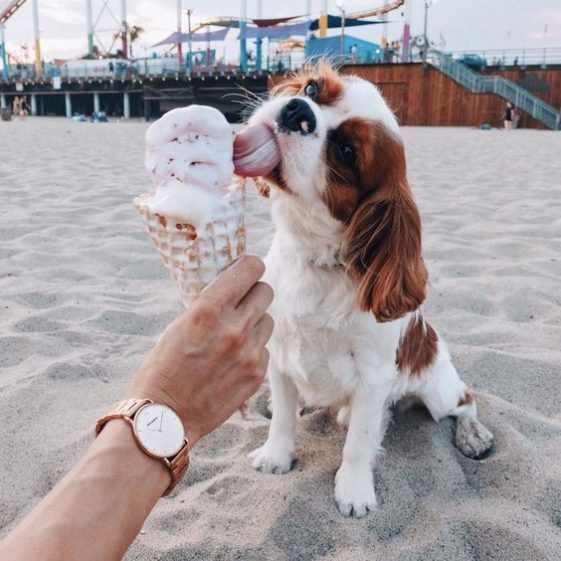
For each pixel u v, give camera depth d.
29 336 0.89
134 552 0.52
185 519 0.56
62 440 0.66
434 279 1.21
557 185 2.39
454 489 0.63
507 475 0.64
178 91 9.57
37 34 13.27
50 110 12.56
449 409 0.74
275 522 0.57
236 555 0.53
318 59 1.29
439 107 7.46
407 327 0.68
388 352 0.63
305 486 0.63
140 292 1.12
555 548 0.54
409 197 0.62
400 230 0.60
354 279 0.61
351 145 0.58
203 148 0.40
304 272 0.62
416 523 0.58
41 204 1.81
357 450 0.62
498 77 7.27
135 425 0.33
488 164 3.14
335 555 0.54
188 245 0.41
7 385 0.76
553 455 0.67
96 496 0.29
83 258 1.28
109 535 0.29
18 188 2.09
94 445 0.32
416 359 0.71
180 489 0.61
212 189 0.40
